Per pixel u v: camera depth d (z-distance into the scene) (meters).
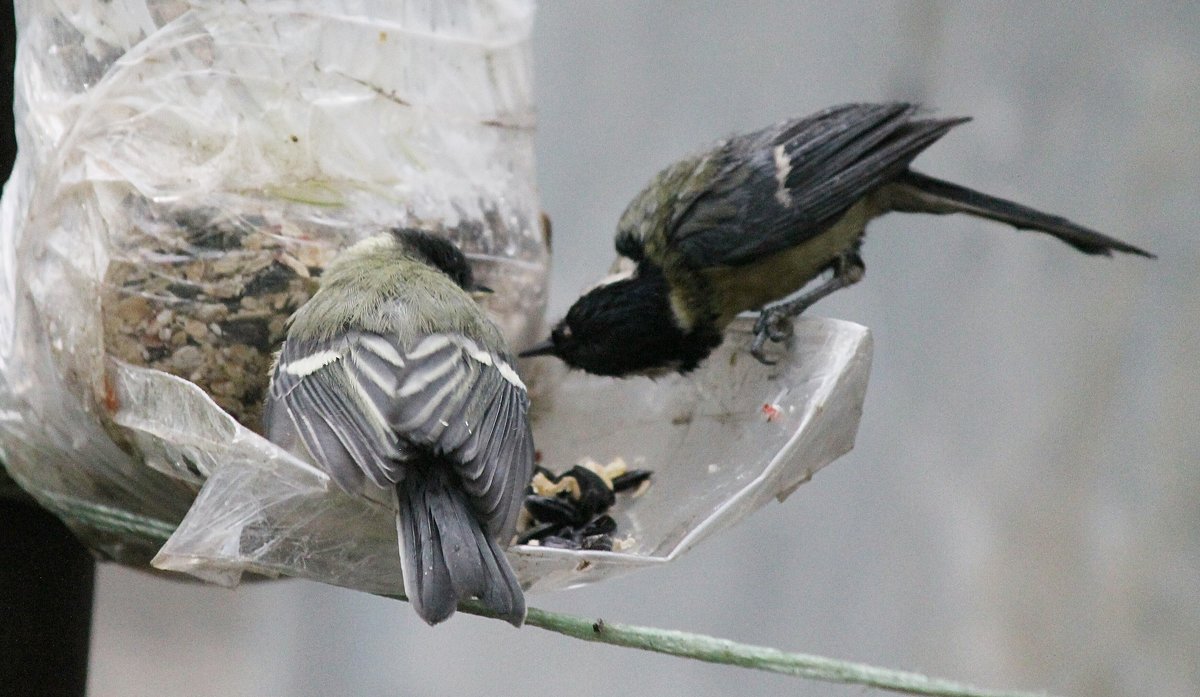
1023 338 15.27
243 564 6.98
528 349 9.83
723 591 16.12
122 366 7.99
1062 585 14.85
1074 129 15.22
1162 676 14.48
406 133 8.98
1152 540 14.69
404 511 6.98
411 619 18.11
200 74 8.32
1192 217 14.86
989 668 14.82
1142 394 14.92
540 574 7.62
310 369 7.64
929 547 15.23
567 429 9.98
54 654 8.85
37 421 8.30
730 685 16.05
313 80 8.60
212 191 8.26
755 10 16.39
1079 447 15.02
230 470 7.04
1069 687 14.66
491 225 9.35
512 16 9.61
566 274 16.59
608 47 16.89
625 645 7.13
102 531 9.01
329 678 18.52
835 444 8.70
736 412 9.16
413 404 7.25
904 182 11.34
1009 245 15.36
